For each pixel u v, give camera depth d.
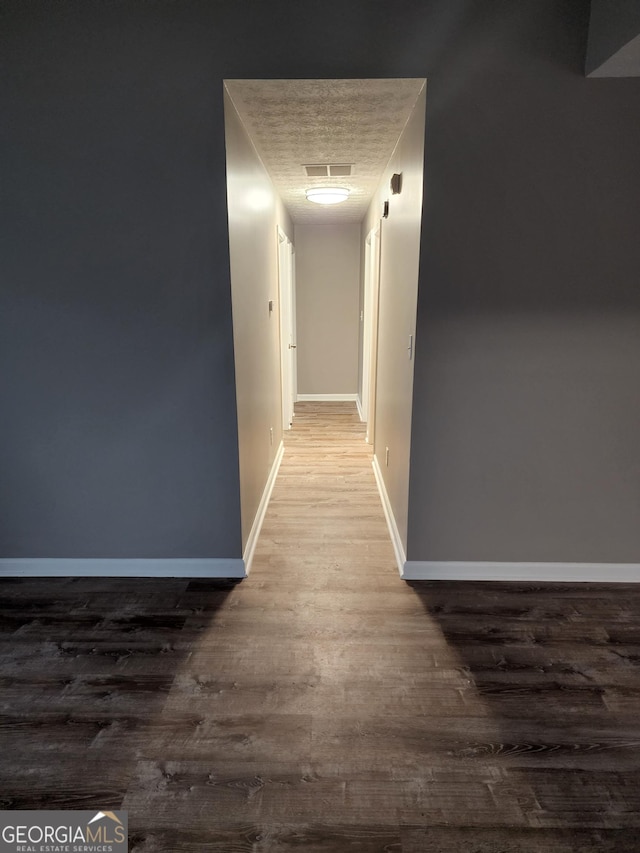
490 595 2.49
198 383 2.42
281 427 4.81
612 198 2.19
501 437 2.46
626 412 2.42
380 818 1.43
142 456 2.52
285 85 2.14
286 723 1.74
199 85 2.10
